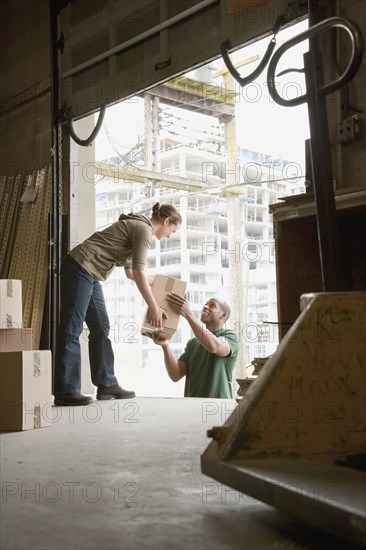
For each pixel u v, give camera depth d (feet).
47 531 3.98
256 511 4.37
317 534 3.84
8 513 4.41
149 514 4.32
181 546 3.65
